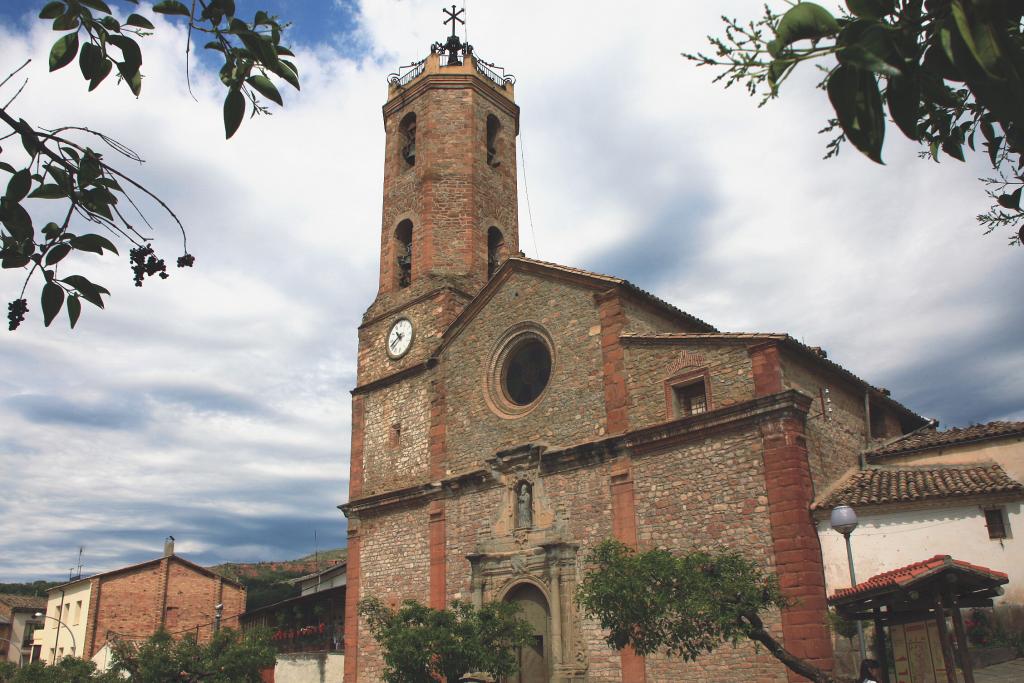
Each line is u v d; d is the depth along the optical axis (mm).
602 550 16047
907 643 14297
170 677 24656
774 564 19719
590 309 25891
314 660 34406
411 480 29688
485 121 35312
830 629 18797
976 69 3508
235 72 4988
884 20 3660
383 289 34000
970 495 18859
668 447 22641
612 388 24359
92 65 5219
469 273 32156
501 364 28406
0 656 62438
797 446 20297
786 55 3840
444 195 33188
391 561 29234
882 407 26906
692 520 21516
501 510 26078
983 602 13867
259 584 88062
